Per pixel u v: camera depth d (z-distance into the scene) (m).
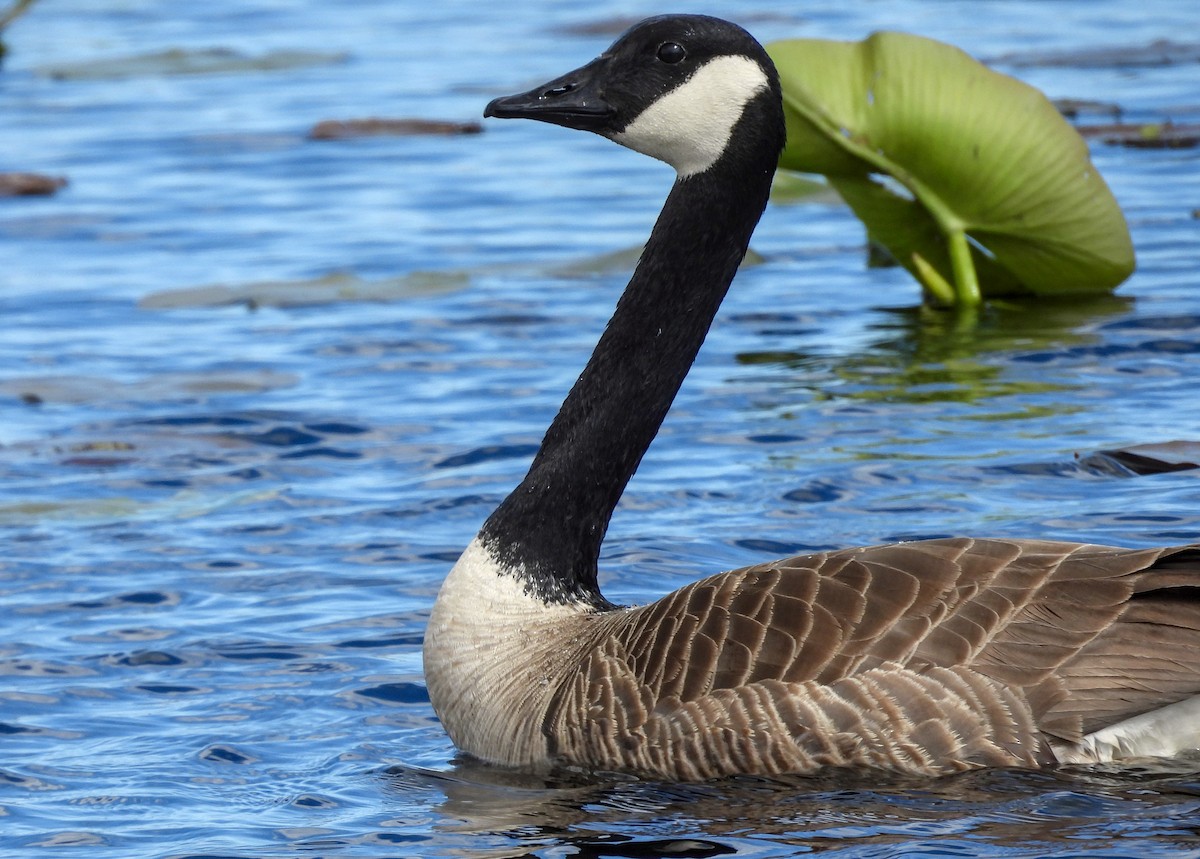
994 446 15.31
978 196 19.81
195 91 37.59
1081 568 9.45
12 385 18.36
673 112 11.13
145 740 10.95
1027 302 20.48
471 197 27.73
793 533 13.73
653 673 9.81
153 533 14.47
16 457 16.31
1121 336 18.59
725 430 16.27
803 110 19.69
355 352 19.56
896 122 19.62
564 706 10.09
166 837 9.58
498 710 10.52
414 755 10.73
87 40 43.97
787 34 36.94
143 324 20.98
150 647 12.36
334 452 16.36
